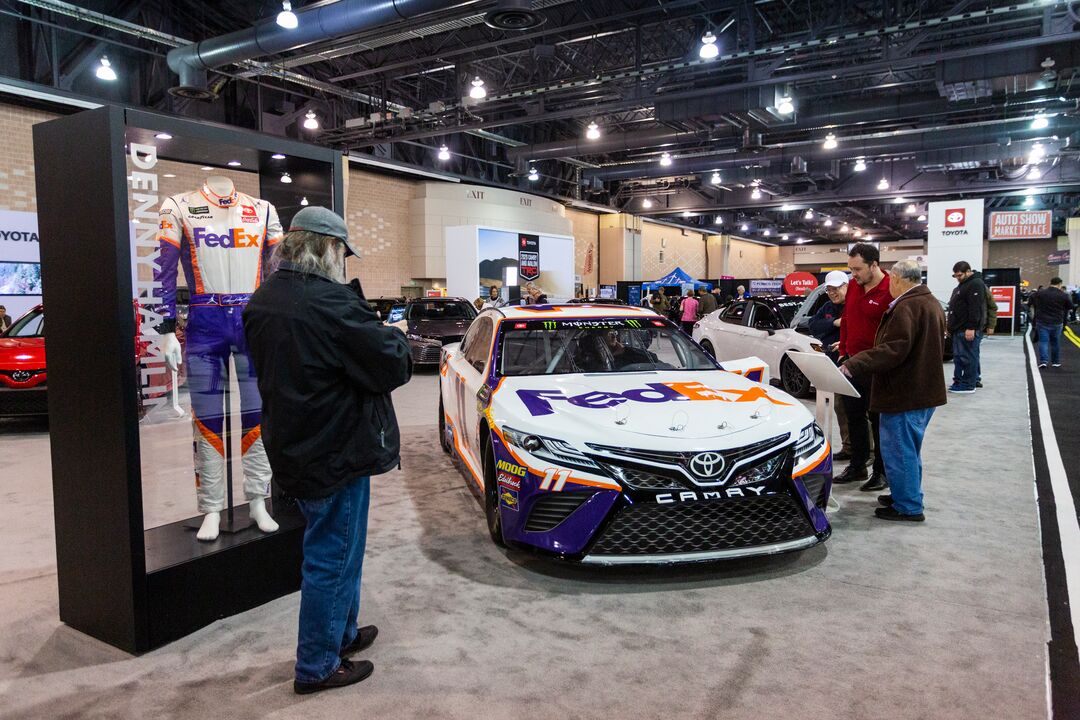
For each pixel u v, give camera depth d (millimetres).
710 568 3318
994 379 10133
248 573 2910
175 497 3576
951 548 3566
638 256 33781
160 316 2832
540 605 2943
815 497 3277
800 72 14312
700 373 4199
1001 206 37312
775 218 40812
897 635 2646
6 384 6539
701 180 27250
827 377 4070
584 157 26203
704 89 14117
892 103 16844
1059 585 3105
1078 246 35156
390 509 4316
